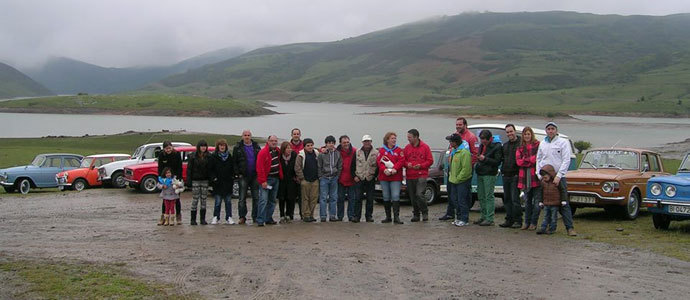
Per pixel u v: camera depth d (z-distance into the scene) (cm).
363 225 1223
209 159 1239
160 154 1253
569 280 742
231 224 1247
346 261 856
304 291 702
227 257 888
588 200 1297
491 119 13975
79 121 11900
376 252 920
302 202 1282
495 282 735
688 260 856
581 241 1012
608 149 1442
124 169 2127
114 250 949
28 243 1017
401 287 716
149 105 16988
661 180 1112
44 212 1513
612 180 1271
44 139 5316
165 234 1109
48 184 2328
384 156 1249
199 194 1239
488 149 1188
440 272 788
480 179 1203
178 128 9212
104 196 1948
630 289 700
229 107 16450
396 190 1245
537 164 1098
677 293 684
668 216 1123
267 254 909
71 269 809
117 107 16725
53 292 692
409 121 12375
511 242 1003
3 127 9369
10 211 1545
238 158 1248
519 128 1559
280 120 12825
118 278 761
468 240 1023
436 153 1730
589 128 10100
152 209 1571
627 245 974
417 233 1105
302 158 1266
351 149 1286
